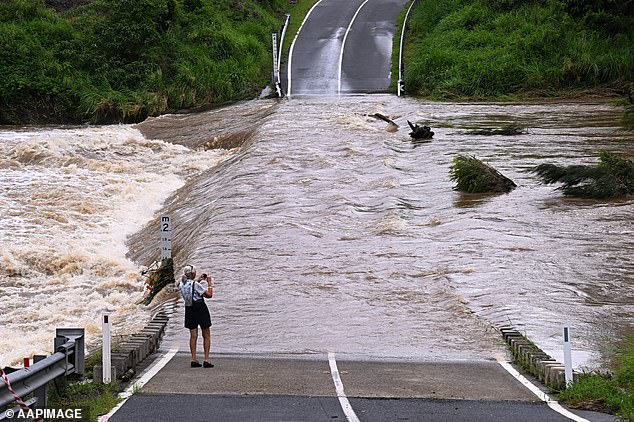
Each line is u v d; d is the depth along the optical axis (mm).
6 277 36781
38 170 57938
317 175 49062
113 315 31406
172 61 93625
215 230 38094
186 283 21797
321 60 101938
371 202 43250
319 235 37375
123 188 53406
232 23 109312
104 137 66625
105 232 44656
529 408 18188
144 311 31609
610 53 92250
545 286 29797
